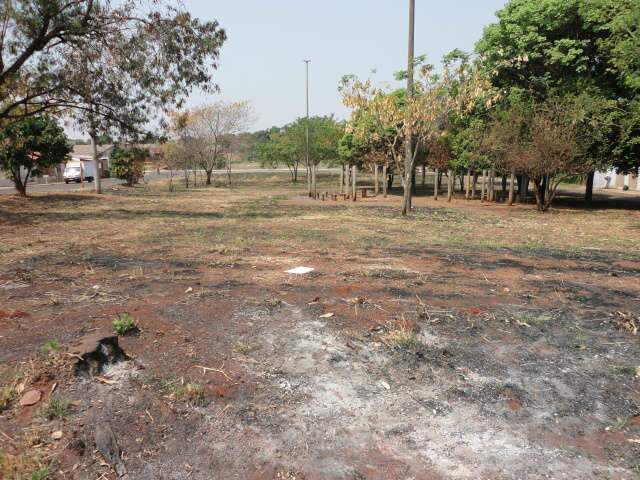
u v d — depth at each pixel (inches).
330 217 629.3
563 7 768.9
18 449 98.5
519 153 783.7
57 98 643.5
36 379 121.1
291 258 295.3
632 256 328.5
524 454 102.0
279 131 2568.9
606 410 119.1
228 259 290.8
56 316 173.3
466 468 97.3
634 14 569.9
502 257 311.9
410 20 629.0
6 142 841.5
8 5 527.8
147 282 227.1
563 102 755.4
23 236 406.0
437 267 272.2
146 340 152.3
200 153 1649.9
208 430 108.6
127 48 606.9
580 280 245.6
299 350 148.6
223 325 167.6
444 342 157.6
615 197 1299.2
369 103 646.5
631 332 169.5
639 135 759.7
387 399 122.9
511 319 180.2
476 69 640.4
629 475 95.4
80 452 99.3
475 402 122.1
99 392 119.6
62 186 1526.8
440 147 1048.2
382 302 196.9
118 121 668.1
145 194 1179.3
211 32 640.4
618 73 765.9
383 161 1173.1
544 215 741.9
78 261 283.4
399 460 99.7
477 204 996.6
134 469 95.7
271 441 105.3
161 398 119.0
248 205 871.1
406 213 688.4
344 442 105.5
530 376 136.0
